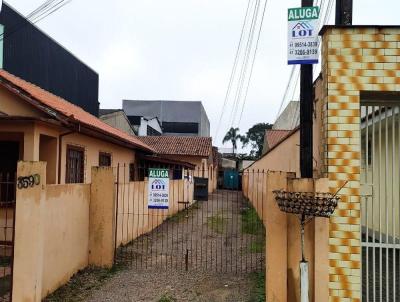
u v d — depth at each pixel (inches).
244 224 553.9
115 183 327.6
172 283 276.2
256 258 349.1
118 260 333.4
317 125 265.0
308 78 229.3
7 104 365.4
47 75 673.0
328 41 210.8
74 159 424.5
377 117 238.1
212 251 381.4
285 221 221.9
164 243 420.5
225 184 1582.2
